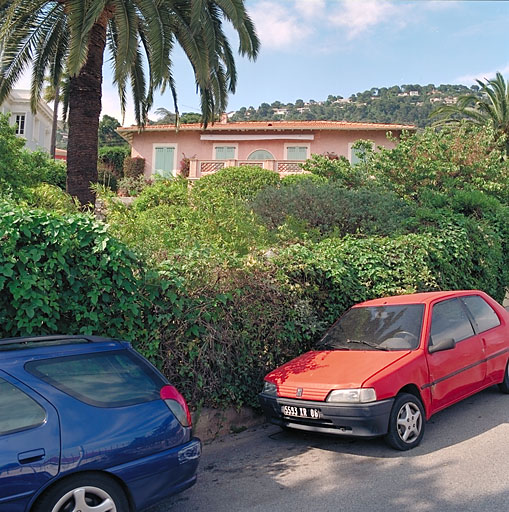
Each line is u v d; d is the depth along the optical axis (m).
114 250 5.82
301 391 5.87
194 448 4.28
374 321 6.98
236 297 6.98
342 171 16.28
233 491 4.92
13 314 5.40
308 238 11.24
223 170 20.86
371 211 12.80
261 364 7.22
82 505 3.62
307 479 5.10
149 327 6.19
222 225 8.53
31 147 36.28
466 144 17.00
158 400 4.20
